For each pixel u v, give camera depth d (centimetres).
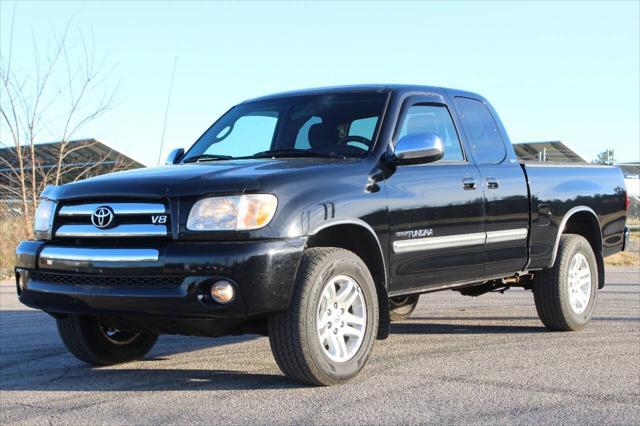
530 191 687
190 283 462
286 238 475
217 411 447
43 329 795
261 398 476
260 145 613
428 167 592
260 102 665
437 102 636
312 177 504
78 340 570
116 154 1744
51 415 445
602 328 767
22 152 1633
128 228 482
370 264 543
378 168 550
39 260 514
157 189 480
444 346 664
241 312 461
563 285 728
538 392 488
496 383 513
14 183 1633
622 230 826
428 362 588
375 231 531
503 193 654
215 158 617
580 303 754
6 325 825
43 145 1727
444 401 465
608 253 807
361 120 587
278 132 614
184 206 472
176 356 633
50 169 1655
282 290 471
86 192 501
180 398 481
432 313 898
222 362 602
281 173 495
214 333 498
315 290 484
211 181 479
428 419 426
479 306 963
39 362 611
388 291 556
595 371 553
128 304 476
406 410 445
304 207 486
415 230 564
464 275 621
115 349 589
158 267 468
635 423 419
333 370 498
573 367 568
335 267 497
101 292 482
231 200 470
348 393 485
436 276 593
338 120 595
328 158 563
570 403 461
